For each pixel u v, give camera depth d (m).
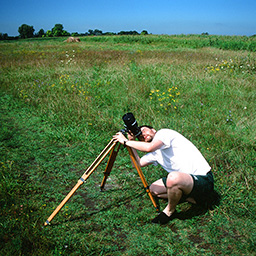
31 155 4.27
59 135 4.89
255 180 3.30
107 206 3.07
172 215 2.85
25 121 5.75
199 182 2.62
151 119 5.41
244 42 20.08
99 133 5.00
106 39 30.81
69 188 3.44
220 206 2.92
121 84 7.78
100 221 2.82
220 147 4.18
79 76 8.95
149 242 2.52
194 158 2.76
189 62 10.80
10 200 3.05
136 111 5.83
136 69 9.38
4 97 7.36
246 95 6.51
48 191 3.36
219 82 7.46
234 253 2.36
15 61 12.45
